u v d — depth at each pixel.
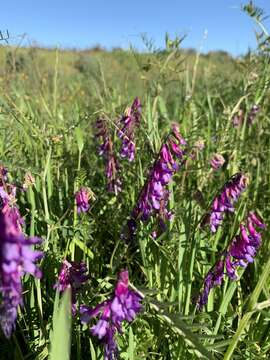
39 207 0.29
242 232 0.22
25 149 0.36
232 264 0.23
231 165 0.38
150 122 0.32
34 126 0.35
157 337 0.24
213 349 0.21
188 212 0.28
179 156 0.23
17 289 0.13
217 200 0.25
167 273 0.27
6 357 0.24
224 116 0.41
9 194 0.23
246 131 0.48
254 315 0.26
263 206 0.37
